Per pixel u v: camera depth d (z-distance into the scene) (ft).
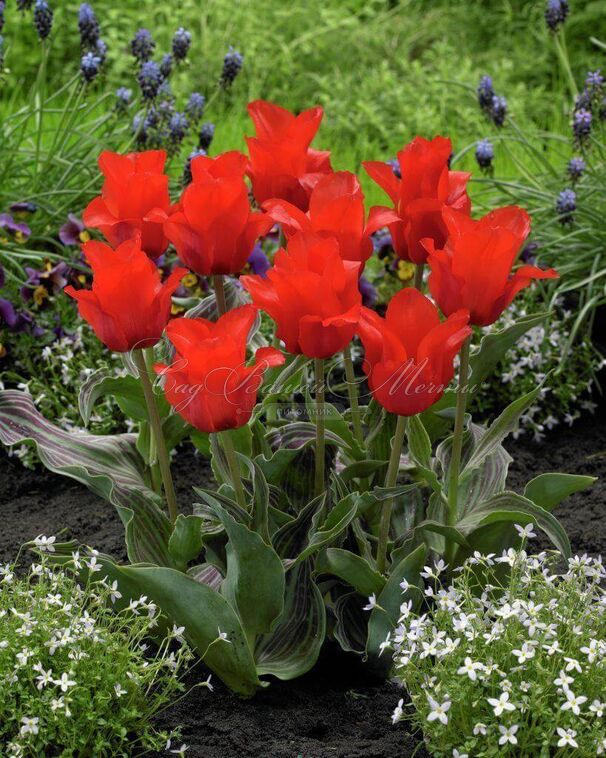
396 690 5.44
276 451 5.49
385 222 5.21
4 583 5.41
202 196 5.14
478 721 5.07
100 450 5.74
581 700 4.99
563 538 5.32
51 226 7.38
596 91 7.20
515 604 5.12
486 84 7.52
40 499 6.48
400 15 14.60
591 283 7.02
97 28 7.32
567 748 5.08
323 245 5.02
